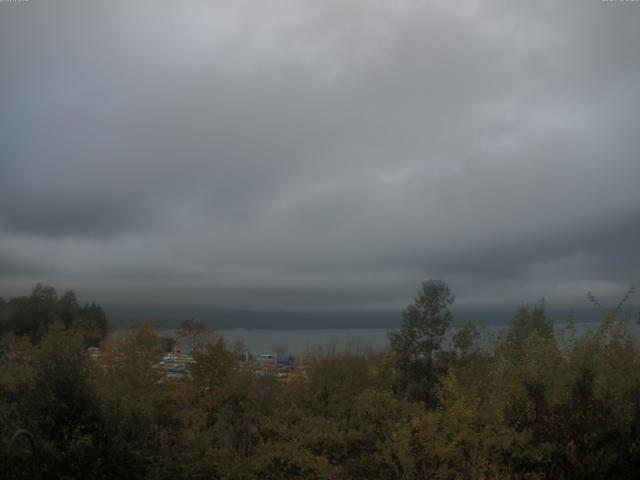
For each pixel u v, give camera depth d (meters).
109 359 22.28
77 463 14.01
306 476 17.73
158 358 23.50
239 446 20.20
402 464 13.79
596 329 13.17
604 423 11.82
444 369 27.41
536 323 24.41
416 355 28.75
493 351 17.89
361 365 26.25
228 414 22.19
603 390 11.90
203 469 17.97
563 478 12.05
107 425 15.08
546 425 12.09
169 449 17.67
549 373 12.34
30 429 13.70
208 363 24.52
